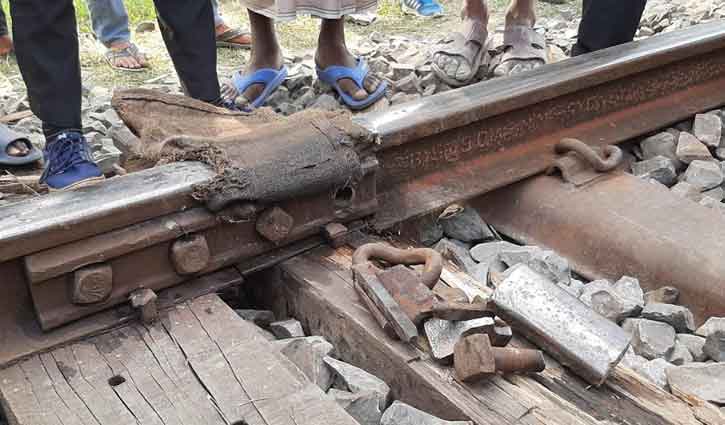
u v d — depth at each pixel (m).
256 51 3.37
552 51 4.06
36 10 2.20
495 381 1.60
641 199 2.46
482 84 2.65
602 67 2.81
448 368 1.63
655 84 3.12
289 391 1.53
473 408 1.53
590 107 2.89
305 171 1.94
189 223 1.79
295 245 2.08
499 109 2.52
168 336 1.71
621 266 2.30
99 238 1.69
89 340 1.69
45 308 1.67
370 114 2.34
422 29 4.94
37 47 2.26
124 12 4.10
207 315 1.78
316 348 1.76
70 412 1.49
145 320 1.74
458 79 3.59
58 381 1.58
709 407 1.60
